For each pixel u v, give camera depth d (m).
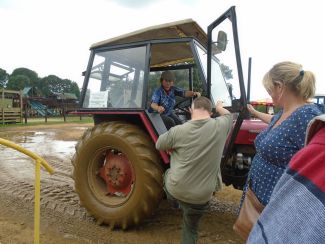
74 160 4.00
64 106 31.58
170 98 4.12
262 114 3.00
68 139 12.23
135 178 3.48
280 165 1.88
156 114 3.75
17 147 2.29
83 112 4.07
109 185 3.83
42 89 80.69
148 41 3.78
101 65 4.07
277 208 0.94
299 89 1.88
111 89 3.96
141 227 3.72
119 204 3.63
